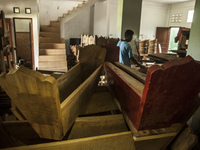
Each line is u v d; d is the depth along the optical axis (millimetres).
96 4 11023
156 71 868
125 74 1621
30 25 7250
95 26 11375
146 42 8547
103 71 2438
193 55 2055
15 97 927
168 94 976
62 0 9117
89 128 1306
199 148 1469
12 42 7074
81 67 2268
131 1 5984
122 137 1079
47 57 6641
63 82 1651
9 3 6578
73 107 1177
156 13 12625
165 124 1130
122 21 6062
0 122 1064
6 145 1117
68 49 11531
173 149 1256
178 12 12008
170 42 12703
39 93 852
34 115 971
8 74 834
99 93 1874
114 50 2475
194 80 963
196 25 1988
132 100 1186
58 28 8312
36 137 1282
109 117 1334
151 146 1187
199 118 1962
